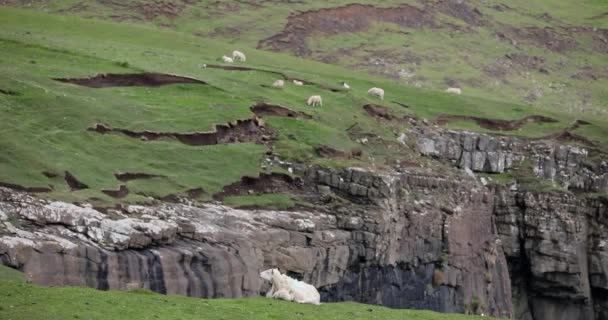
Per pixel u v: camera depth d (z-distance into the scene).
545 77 157.25
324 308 44.88
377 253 69.00
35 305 35.66
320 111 84.38
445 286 78.25
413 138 89.25
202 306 40.06
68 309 35.66
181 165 64.06
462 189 83.69
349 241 67.19
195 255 51.97
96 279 47.03
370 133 83.69
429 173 81.69
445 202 80.44
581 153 97.81
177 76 82.88
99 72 79.50
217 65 96.19
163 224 51.94
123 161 60.88
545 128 101.62
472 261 82.62
